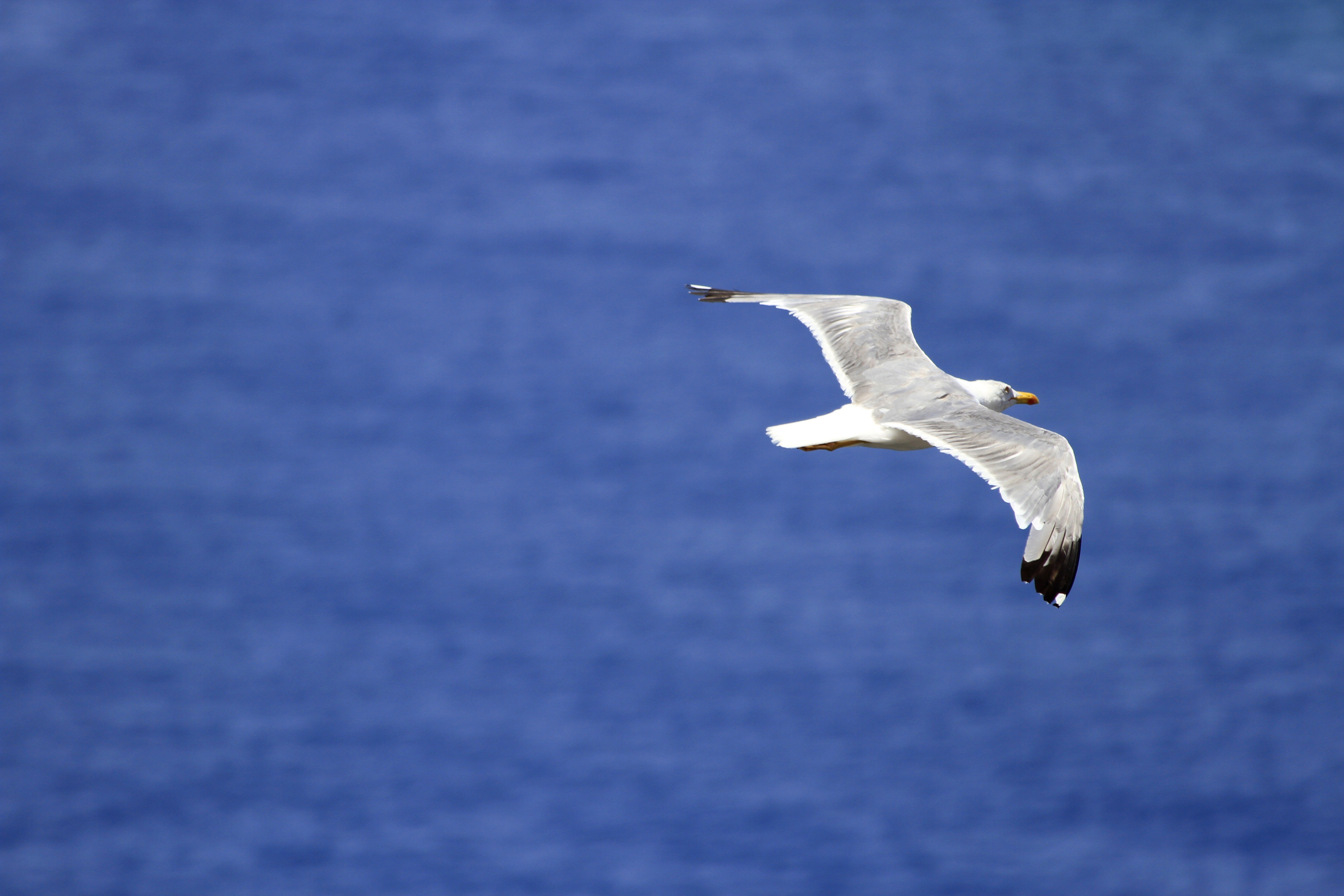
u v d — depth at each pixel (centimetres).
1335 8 10856
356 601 5038
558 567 5166
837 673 4459
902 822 3841
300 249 8288
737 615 4772
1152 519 5244
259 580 5184
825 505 5522
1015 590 4894
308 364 6981
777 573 5022
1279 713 4244
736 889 3634
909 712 4284
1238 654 4506
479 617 4884
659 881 3666
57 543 5419
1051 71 10469
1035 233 8050
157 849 3881
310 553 5378
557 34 11788
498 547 5334
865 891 3612
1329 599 4753
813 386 6606
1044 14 11400
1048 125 9612
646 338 7169
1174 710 4269
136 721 4384
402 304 7669
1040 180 8794
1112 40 10856
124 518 5597
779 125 9981
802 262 7919
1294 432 5853
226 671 4647
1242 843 3759
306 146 9769
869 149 9500
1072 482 1302
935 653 4550
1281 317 6881
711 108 10306
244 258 8169
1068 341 6738
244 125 10050
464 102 10506
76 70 10819
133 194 8912
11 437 6184
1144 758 4066
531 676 4541
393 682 4562
